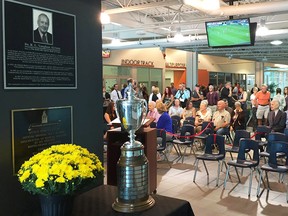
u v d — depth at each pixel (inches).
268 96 362.6
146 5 284.8
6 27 80.7
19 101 84.5
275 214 153.7
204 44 451.2
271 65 1077.8
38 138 89.6
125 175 76.7
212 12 275.4
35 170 68.4
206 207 162.7
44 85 90.4
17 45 83.1
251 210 158.7
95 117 108.6
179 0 254.5
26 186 70.2
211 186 195.8
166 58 657.0
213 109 382.6
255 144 188.1
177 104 340.2
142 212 75.8
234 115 302.4
